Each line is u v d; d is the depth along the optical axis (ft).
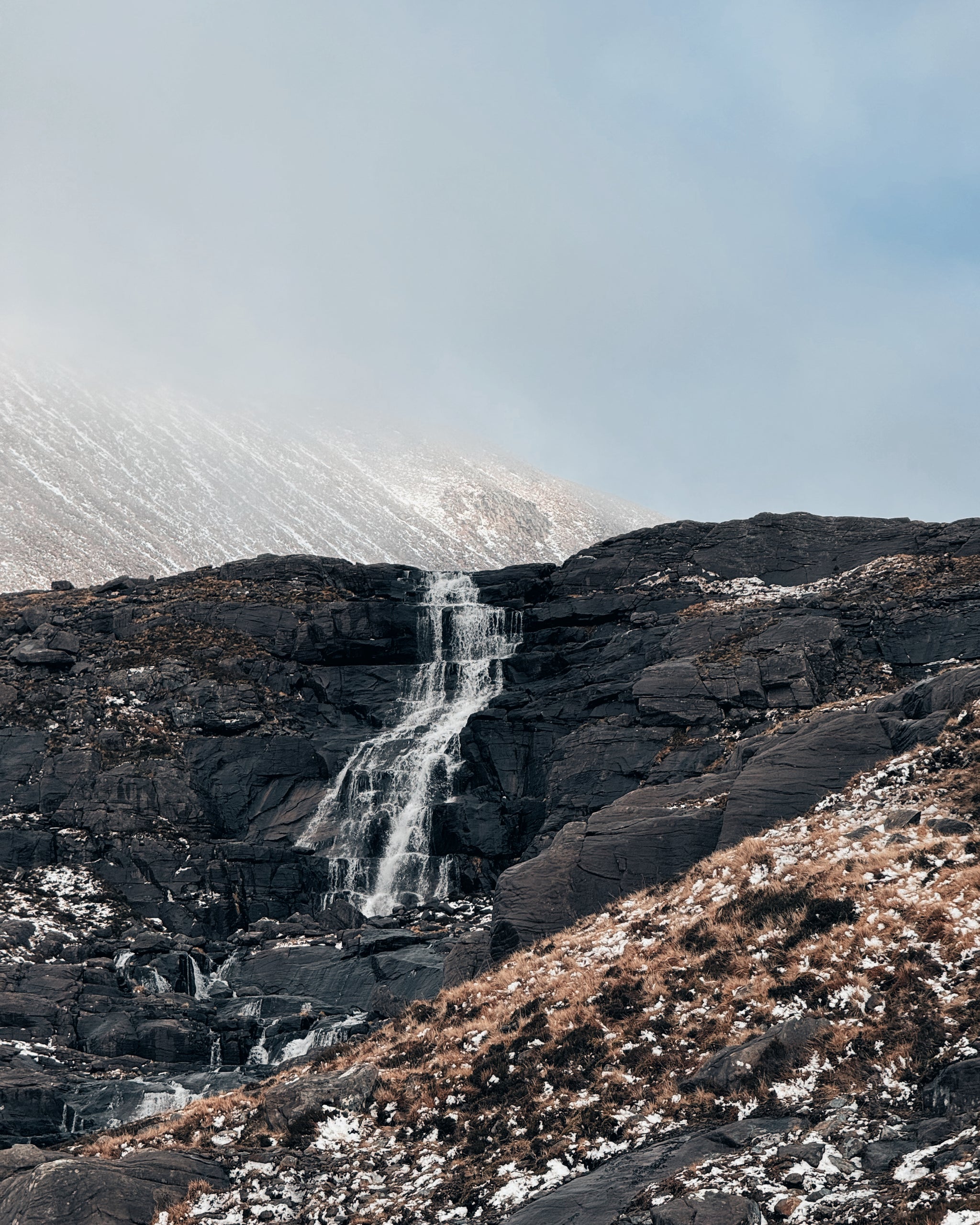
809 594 193.67
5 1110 94.63
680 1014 77.77
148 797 179.32
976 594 175.52
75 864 169.78
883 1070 63.10
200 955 146.72
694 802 122.31
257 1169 72.54
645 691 166.40
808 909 82.89
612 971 87.81
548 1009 85.56
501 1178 66.08
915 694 122.83
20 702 200.85
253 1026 123.85
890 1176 52.65
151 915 163.12
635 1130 66.69
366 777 187.93
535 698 189.57
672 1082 70.38
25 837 170.09
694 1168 58.44
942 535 197.77
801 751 116.98
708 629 182.29
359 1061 89.51
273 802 187.01
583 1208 58.03
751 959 80.38
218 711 196.75
